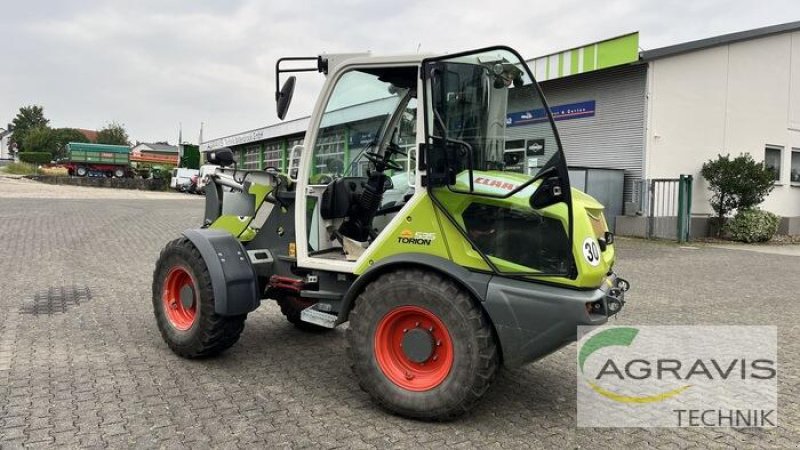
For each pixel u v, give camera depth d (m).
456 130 3.83
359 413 3.91
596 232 4.20
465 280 3.60
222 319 4.59
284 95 4.46
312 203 4.62
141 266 9.38
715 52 15.74
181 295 4.88
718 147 16.12
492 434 3.68
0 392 4.09
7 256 9.99
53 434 3.46
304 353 5.17
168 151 81.44
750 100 16.72
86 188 41.12
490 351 3.57
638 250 12.77
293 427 3.67
